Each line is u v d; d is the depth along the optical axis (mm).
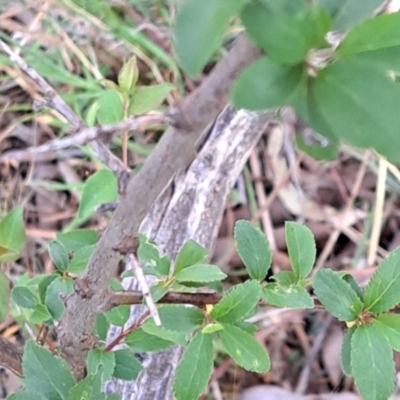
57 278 218
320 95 90
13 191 460
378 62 88
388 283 181
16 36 479
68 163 468
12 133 474
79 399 179
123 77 198
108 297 194
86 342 214
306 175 483
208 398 415
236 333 182
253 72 92
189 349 179
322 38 88
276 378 429
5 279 197
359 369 175
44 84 162
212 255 446
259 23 86
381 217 473
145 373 323
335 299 181
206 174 377
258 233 200
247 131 387
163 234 361
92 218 447
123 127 122
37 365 187
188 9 79
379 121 86
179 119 118
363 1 93
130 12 496
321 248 473
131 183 146
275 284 198
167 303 197
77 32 487
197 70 81
